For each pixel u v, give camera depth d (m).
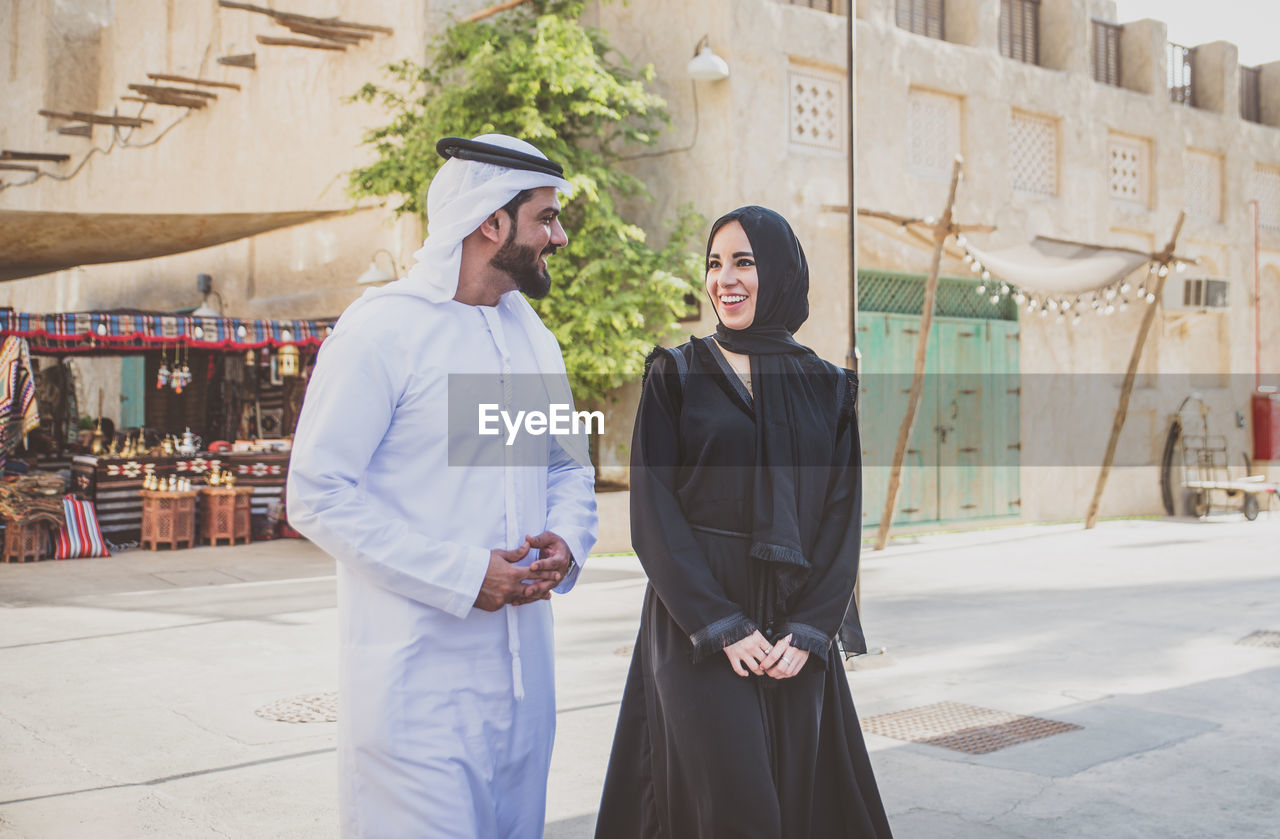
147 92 14.52
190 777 4.12
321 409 2.09
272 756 4.38
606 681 5.68
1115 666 6.07
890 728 4.86
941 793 4.01
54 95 18.66
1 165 18.30
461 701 2.18
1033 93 13.65
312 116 13.36
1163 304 15.24
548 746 2.37
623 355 10.44
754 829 2.28
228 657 6.21
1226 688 5.56
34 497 10.38
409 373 2.15
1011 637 6.89
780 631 2.40
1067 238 14.01
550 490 2.48
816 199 11.62
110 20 19.08
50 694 5.37
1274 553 11.05
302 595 8.39
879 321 12.29
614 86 10.50
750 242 2.52
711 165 11.16
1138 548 11.47
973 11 13.16
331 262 13.20
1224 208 16.22
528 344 2.40
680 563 2.38
